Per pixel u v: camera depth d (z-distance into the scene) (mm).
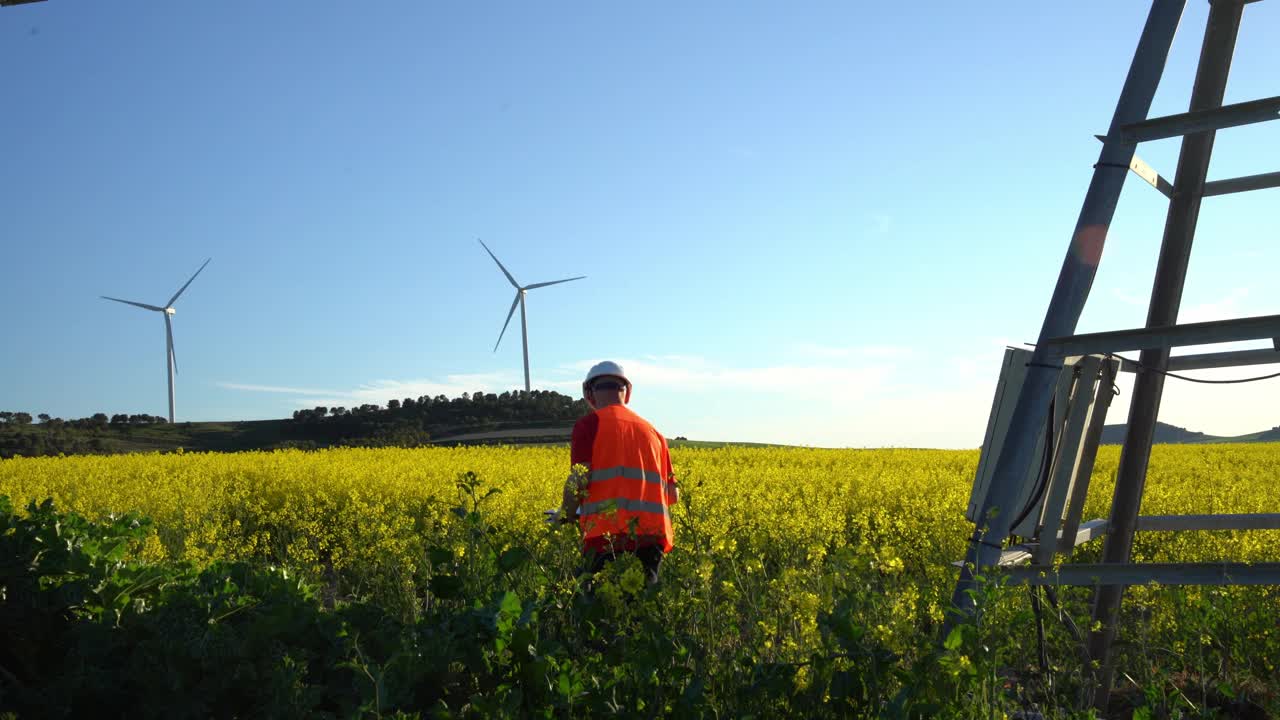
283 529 11438
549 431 68375
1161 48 4621
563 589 4094
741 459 26031
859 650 3086
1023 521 4648
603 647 3686
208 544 8688
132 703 3887
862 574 3613
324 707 3943
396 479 16156
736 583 3818
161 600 4453
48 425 79938
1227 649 4633
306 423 86062
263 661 3867
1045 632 5074
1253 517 5199
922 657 3102
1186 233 5262
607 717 3078
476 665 3676
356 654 4004
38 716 3848
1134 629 4922
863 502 13180
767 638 3426
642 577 3523
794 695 3133
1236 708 4457
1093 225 4527
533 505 10953
